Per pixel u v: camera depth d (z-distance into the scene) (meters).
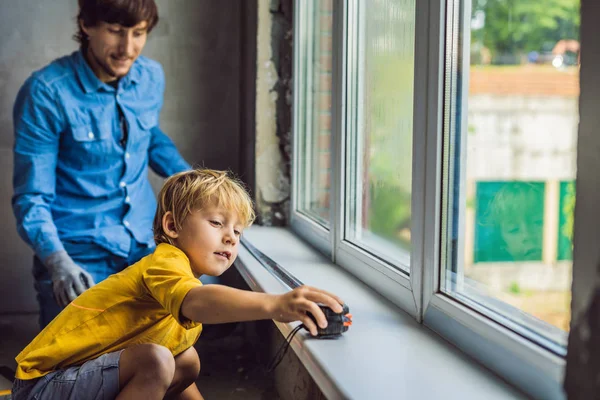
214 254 1.55
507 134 1.11
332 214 2.13
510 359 1.09
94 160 2.58
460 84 1.31
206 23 3.20
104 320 1.54
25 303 3.16
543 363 0.99
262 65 2.82
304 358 1.28
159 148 2.88
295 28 2.73
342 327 1.31
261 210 2.88
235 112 3.27
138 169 2.73
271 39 2.82
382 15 1.79
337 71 2.06
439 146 1.35
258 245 2.44
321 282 1.84
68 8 3.06
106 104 2.58
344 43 2.01
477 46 1.23
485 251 1.21
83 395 1.49
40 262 2.53
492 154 1.17
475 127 1.24
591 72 0.73
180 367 1.72
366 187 1.94
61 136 2.54
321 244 2.30
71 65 2.54
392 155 1.71
